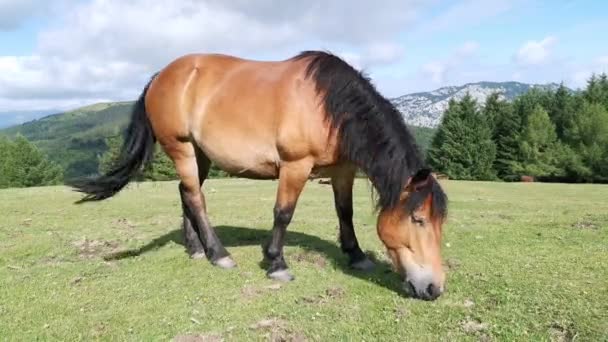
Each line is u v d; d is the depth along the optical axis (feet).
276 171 15.12
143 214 29.84
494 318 11.47
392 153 12.75
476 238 20.20
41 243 21.04
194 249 17.95
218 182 58.03
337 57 14.19
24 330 11.73
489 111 148.46
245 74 15.46
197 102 15.99
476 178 135.13
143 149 18.38
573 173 123.85
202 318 12.28
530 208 31.65
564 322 10.98
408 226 12.55
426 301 12.75
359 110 13.28
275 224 15.01
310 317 12.06
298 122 13.94
